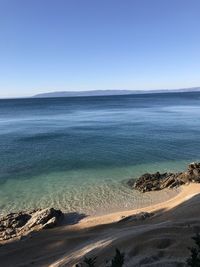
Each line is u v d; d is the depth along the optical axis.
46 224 16.39
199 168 23.81
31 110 123.38
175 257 9.02
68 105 158.00
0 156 34.59
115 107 128.62
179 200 18.91
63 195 22.58
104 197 21.80
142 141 41.84
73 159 32.50
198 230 10.76
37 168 29.72
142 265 8.76
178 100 188.88
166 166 29.53
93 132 51.91
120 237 11.30
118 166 29.72
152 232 10.98
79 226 16.05
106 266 8.93
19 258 12.80
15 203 21.50
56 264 10.82
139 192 22.53
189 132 49.84
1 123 71.44
